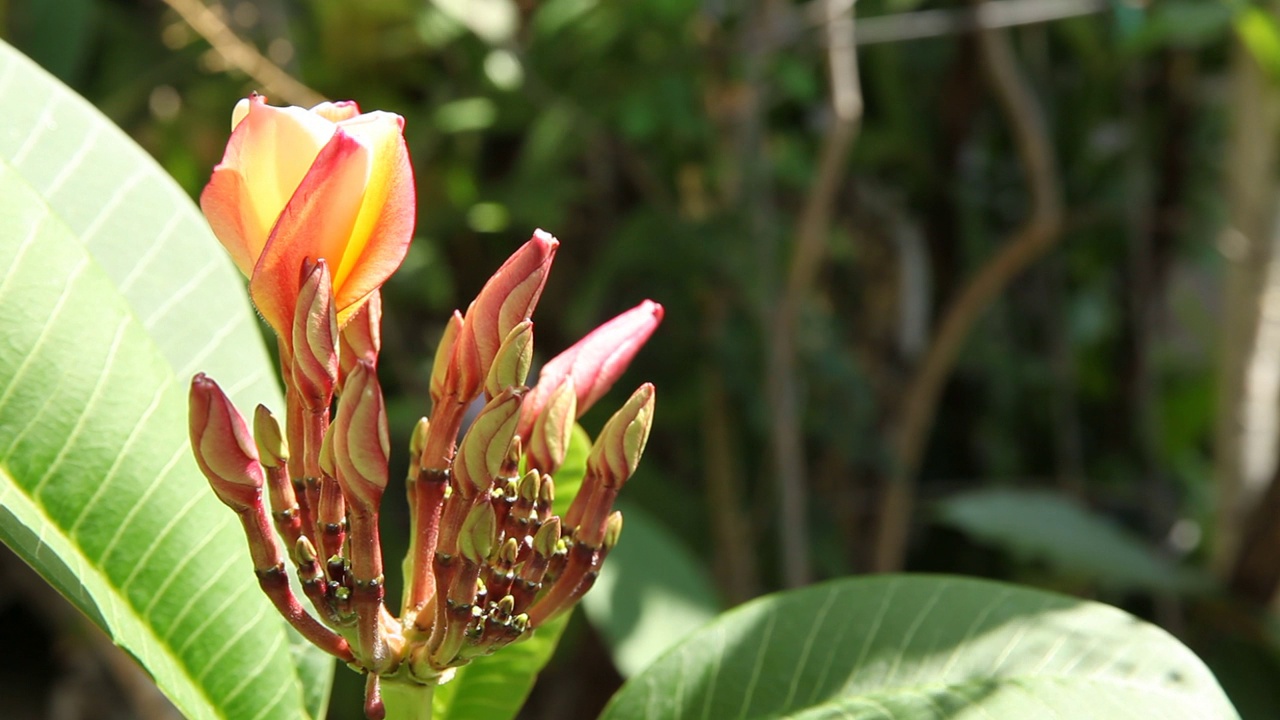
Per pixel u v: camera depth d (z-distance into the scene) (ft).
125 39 5.68
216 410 2.18
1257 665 5.24
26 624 7.04
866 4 5.80
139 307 2.66
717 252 5.33
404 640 2.27
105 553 2.44
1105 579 5.19
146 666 2.37
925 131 6.76
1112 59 6.70
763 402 5.81
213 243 2.72
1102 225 7.34
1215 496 6.40
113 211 2.67
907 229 7.00
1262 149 5.48
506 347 2.20
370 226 2.21
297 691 2.56
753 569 6.16
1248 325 5.63
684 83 5.16
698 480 6.46
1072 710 2.53
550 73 5.18
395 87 5.39
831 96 5.36
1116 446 7.54
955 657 2.60
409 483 2.34
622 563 4.13
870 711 2.57
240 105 2.22
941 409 7.29
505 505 2.27
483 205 5.30
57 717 6.75
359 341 2.26
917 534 7.20
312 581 2.21
